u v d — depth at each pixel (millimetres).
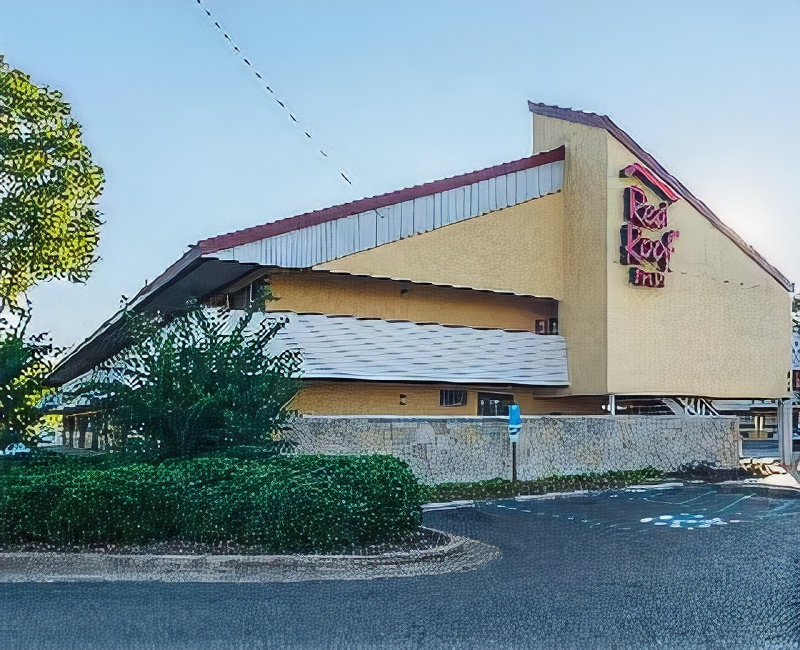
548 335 24828
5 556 10188
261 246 20156
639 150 24516
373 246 21703
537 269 24578
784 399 27672
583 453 22281
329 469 12016
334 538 11039
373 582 9820
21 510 10695
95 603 8477
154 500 10961
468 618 8141
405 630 7688
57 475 11375
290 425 18391
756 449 39844
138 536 10891
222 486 11281
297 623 7863
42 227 22219
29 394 14047
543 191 24797
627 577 10219
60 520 10672
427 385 23875
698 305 25469
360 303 23203
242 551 10766
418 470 19703
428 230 22625
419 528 12992
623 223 24062
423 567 10758
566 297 24953
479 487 19141
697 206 25531
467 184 23406
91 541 10773
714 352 25688
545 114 26016
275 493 10969
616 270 23938
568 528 14445
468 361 23422
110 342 25484
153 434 13805
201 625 7719
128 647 7043
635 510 16875
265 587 9445
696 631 7785
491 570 10641
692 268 25422
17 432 13992
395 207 22172
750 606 8742
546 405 26328
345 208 21406
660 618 8227
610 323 23703
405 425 19672
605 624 7977
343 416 18984
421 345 22828
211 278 22188
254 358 14789
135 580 9641
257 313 20531
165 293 23969
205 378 14219
